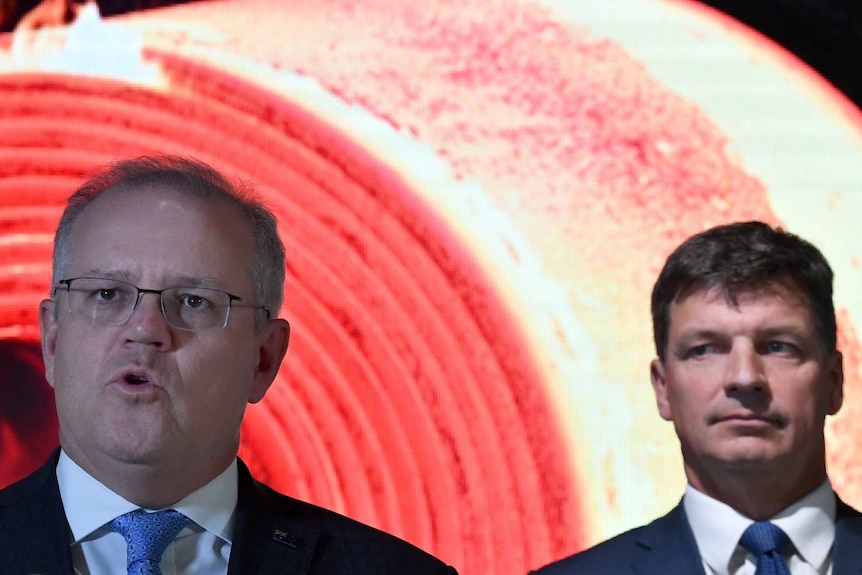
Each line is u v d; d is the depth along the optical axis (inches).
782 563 117.4
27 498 107.8
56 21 201.9
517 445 194.1
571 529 191.6
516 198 199.2
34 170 199.5
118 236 106.7
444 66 201.0
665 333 124.6
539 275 197.8
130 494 105.5
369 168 199.9
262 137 200.4
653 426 193.6
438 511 192.9
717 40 201.9
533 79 200.7
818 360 119.2
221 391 106.0
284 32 202.4
